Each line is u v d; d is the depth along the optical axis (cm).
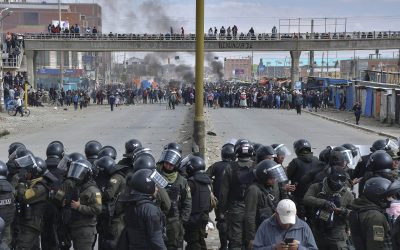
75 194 756
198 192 859
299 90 6525
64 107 6288
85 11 13600
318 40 7400
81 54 12444
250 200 707
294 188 798
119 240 627
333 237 709
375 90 4562
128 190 645
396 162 912
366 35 7450
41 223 800
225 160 968
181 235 809
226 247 924
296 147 884
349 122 4162
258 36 7444
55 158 915
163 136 3030
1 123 3884
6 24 11688
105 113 5262
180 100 7281
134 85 11394
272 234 543
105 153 921
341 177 714
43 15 11888
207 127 3525
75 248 763
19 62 6531
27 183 801
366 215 594
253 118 4528
